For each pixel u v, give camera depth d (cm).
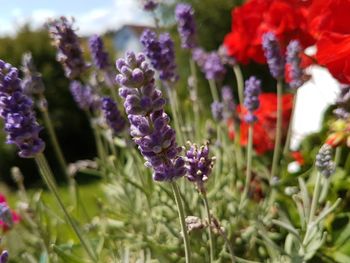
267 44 20
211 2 142
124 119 20
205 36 144
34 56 136
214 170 23
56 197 15
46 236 19
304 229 17
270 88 112
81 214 25
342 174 20
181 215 12
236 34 24
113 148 23
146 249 19
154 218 20
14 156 139
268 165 27
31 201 23
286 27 21
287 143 21
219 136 23
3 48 145
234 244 18
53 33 21
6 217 16
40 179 137
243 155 28
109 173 26
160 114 11
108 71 23
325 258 17
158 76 19
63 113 134
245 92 20
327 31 17
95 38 22
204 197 14
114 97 23
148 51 18
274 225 19
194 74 26
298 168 23
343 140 19
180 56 130
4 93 13
